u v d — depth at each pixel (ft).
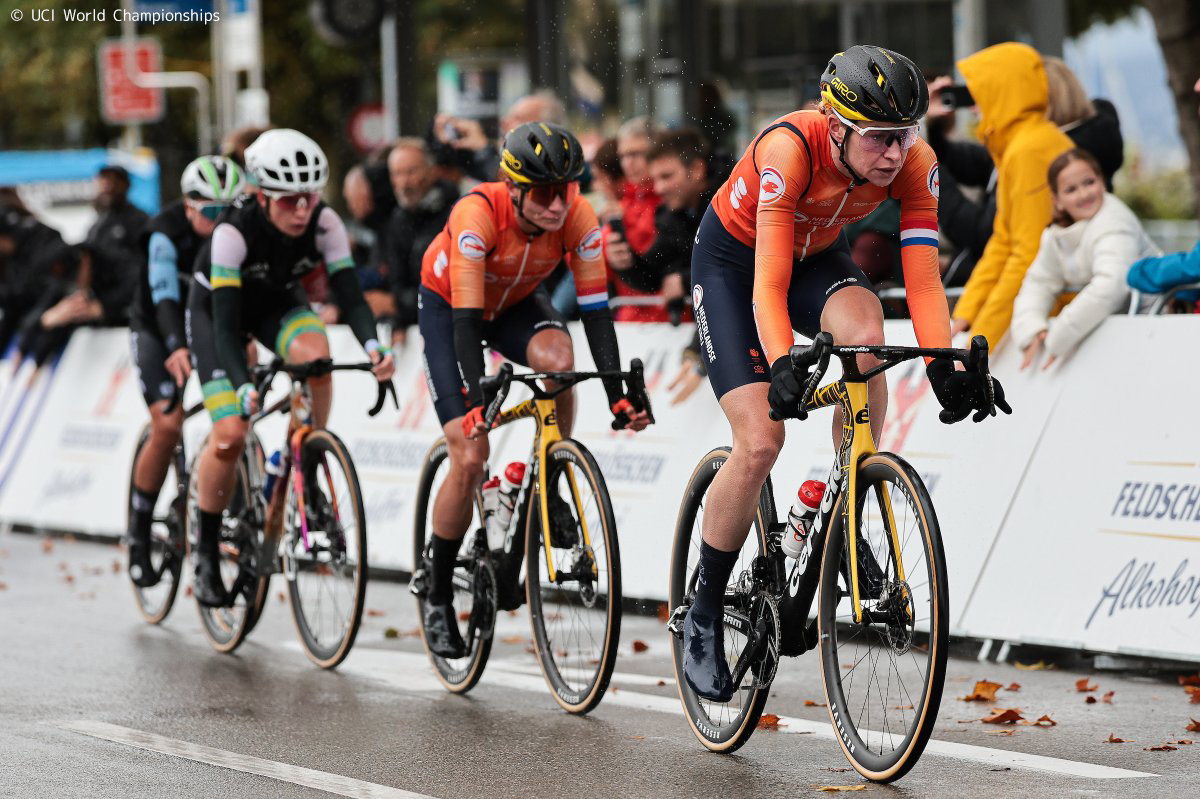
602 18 109.40
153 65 180.75
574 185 45.70
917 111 34.01
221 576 55.77
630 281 67.26
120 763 38.81
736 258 38.58
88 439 93.30
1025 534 51.37
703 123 76.89
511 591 46.68
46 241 102.83
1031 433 52.19
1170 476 48.29
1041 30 80.84
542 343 47.32
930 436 54.75
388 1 105.40
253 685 49.67
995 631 51.16
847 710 37.42
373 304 79.05
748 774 37.32
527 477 46.14
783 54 111.34
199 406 60.70
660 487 62.69
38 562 81.05
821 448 56.85
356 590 50.88
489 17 197.16
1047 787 35.04
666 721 43.75
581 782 36.65
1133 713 43.09
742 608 38.91
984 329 54.65
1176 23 73.51
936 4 89.56
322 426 54.80
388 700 47.11
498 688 48.93
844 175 36.14
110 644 57.67
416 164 73.26
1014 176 55.72
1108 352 50.88
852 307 37.35
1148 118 175.52
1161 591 47.55
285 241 53.42
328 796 35.45
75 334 97.04
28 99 243.81
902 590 34.78
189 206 59.26
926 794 34.81
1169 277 49.90
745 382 37.55
